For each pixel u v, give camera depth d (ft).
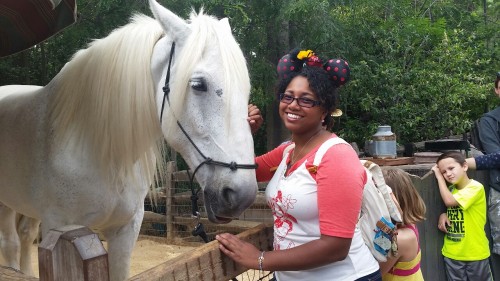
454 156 10.03
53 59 27.43
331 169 4.44
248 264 4.60
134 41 6.93
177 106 6.06
